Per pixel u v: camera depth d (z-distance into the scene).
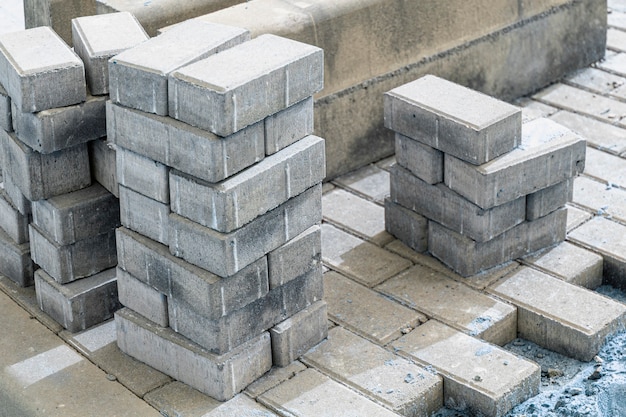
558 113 9.32
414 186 7.39
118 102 5.98
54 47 6.41
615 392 6.35
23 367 6.46
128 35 6.50
